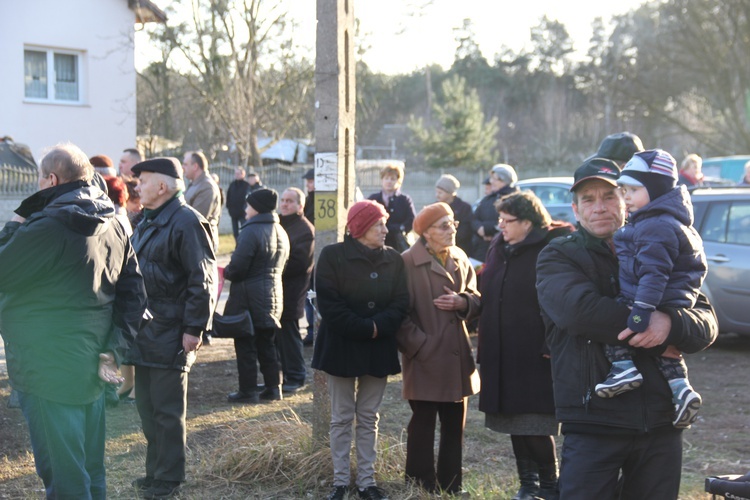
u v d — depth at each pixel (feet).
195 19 90.48
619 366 11.04
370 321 15.92
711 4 134.41
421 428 16.89
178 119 120.26
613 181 11.68
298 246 25.94
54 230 13.03
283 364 26.35
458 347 16.79
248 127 92.02
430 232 16.80
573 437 11.41
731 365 29.63
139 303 14.39
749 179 40.40
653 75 148.15
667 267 10.97
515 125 244.01
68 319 13.32
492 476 18.08
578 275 11.54
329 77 18.07
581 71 230.68
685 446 20.58
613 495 11.34
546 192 47.78
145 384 16.87
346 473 16.44
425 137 139.64
